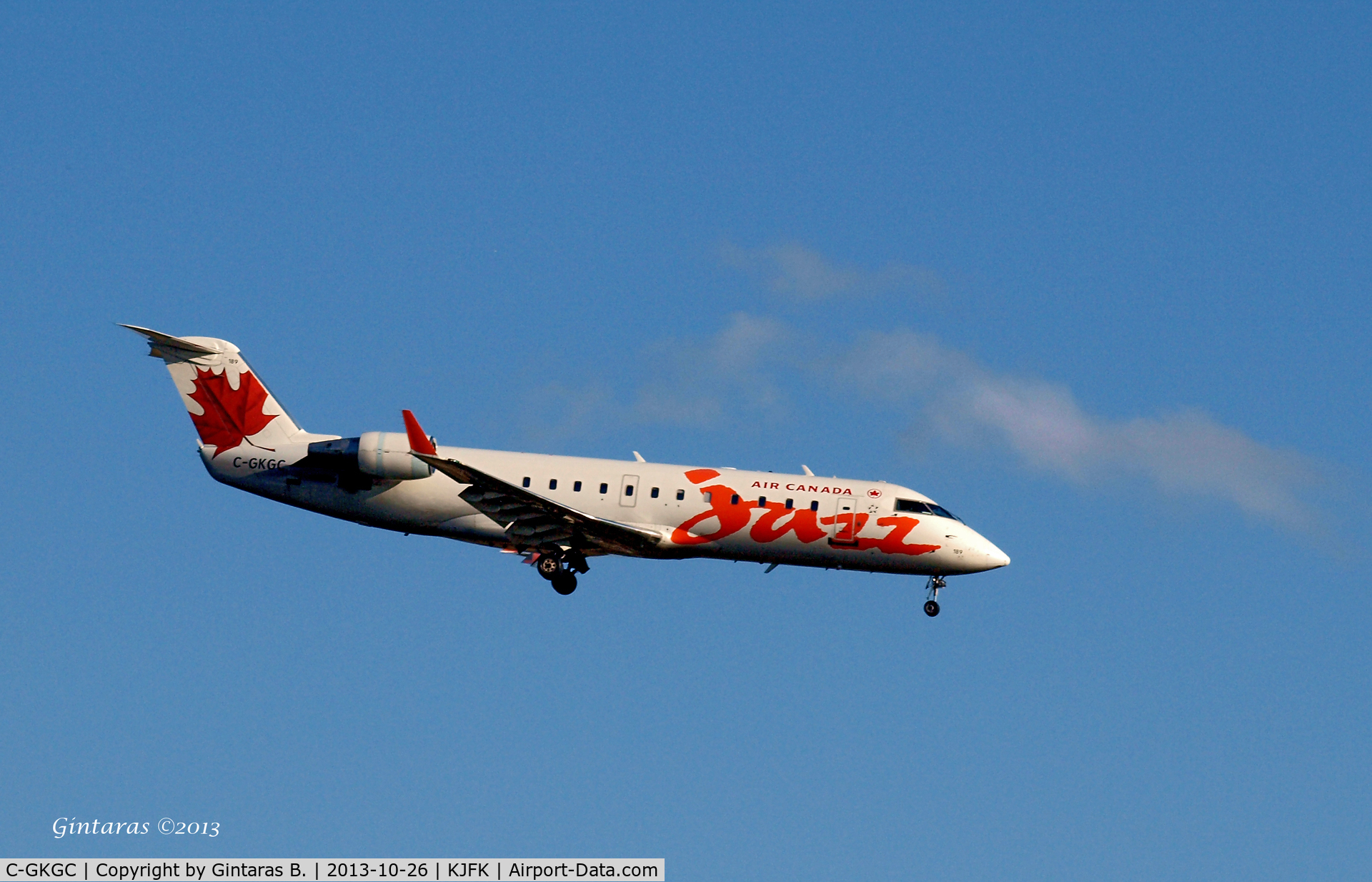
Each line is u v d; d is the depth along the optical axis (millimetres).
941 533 140000
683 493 139875
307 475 140375
